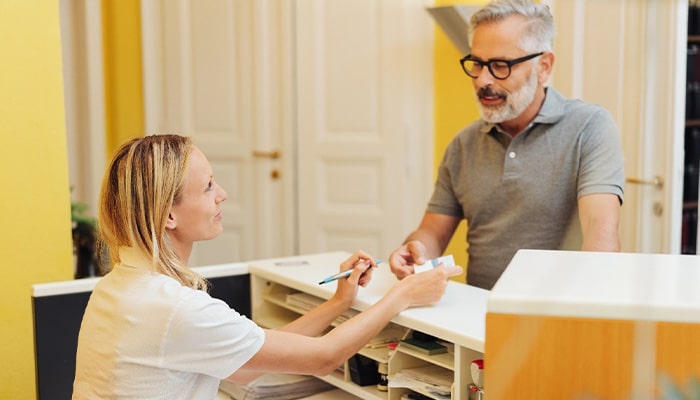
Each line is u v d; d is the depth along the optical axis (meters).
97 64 4.40
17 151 2.47
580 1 3.20
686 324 0.98
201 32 4.29
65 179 2.56
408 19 3.82
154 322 1.44
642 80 2.96
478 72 2.13
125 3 4.41
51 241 2.54
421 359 1.76
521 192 2.18
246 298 2.22
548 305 1.02
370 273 1.84
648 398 0.99
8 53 2.44
